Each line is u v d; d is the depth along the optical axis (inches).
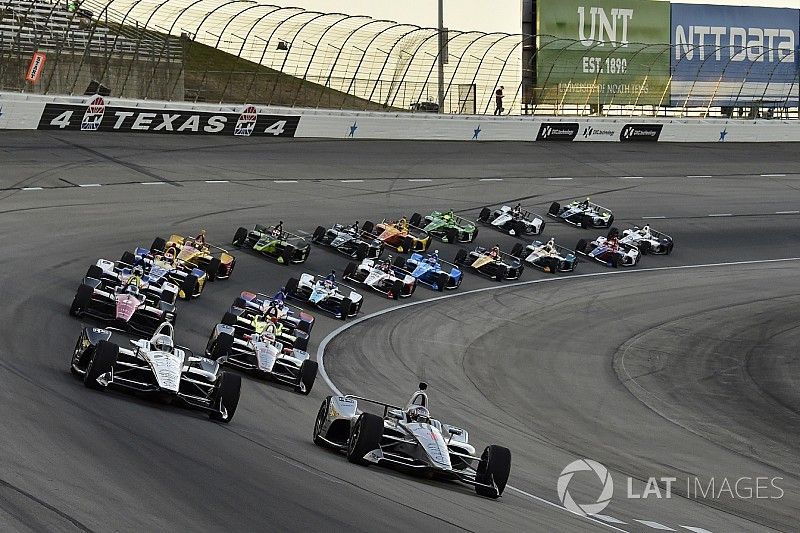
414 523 1640.0
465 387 3619.6
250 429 2295.8
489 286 5733.3
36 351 2810.0
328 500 1690.5
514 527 1775.3
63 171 6333.7
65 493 1473.9
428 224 6501.0
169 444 1926.7
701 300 5930.1
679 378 4141.2
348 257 5674.2
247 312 3604.8
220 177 6929.1
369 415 2108.8
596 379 3993.6
